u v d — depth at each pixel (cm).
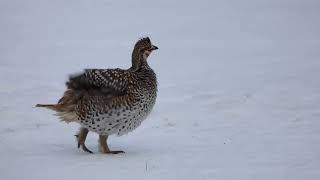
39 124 1706
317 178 1164
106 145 1416
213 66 2839
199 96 2120
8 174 1201
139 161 1316
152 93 1442
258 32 4184
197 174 1200
